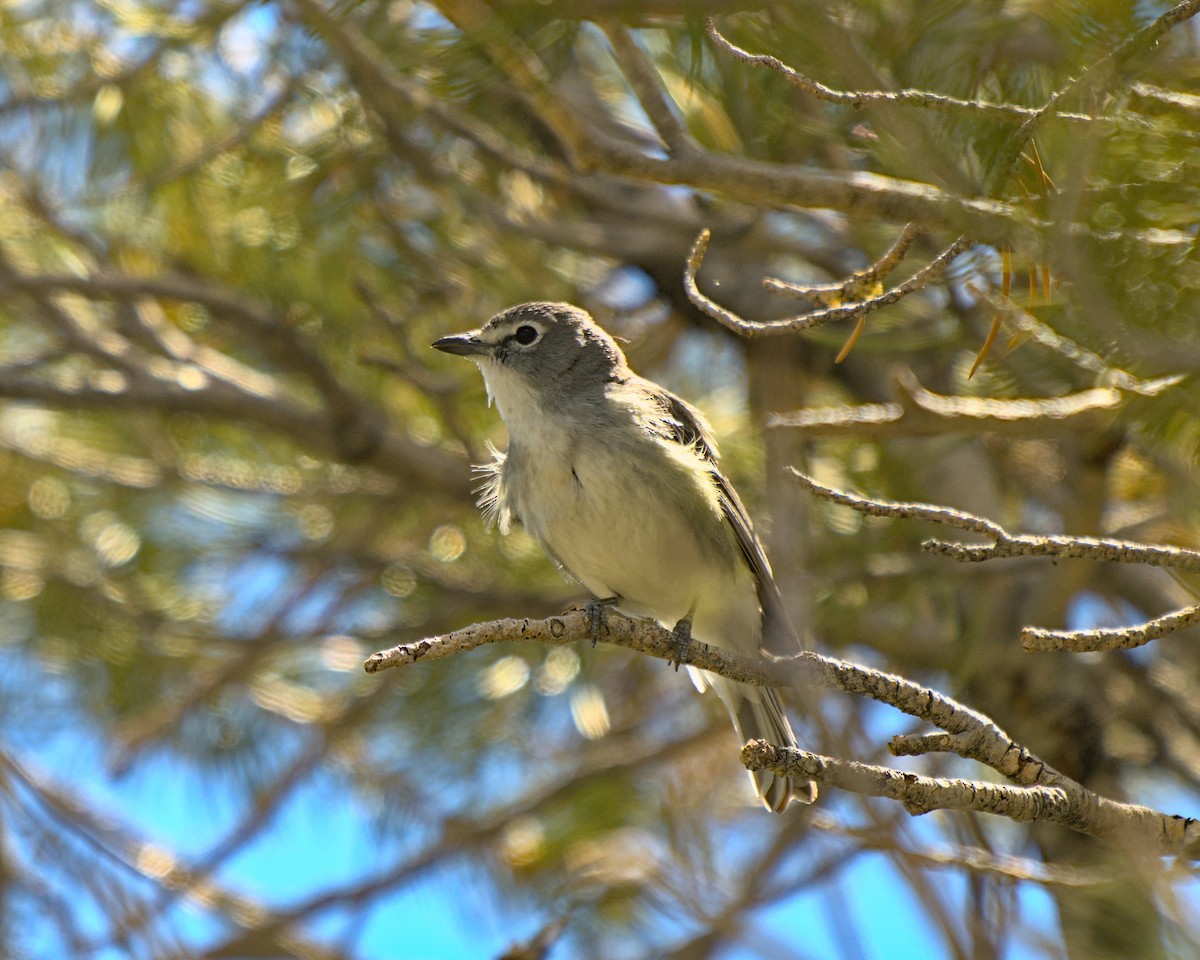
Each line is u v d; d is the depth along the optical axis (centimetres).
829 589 1069
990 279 702
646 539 915
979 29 560
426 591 1306
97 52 1140
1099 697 1071
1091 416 623
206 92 1180
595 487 914
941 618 1139
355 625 1312
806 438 1035
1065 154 487
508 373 975
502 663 1302
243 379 1316
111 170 1182
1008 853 1031
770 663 661
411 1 803
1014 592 1077
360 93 1020
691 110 900
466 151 1212
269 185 1190
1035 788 568
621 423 927
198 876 1153
